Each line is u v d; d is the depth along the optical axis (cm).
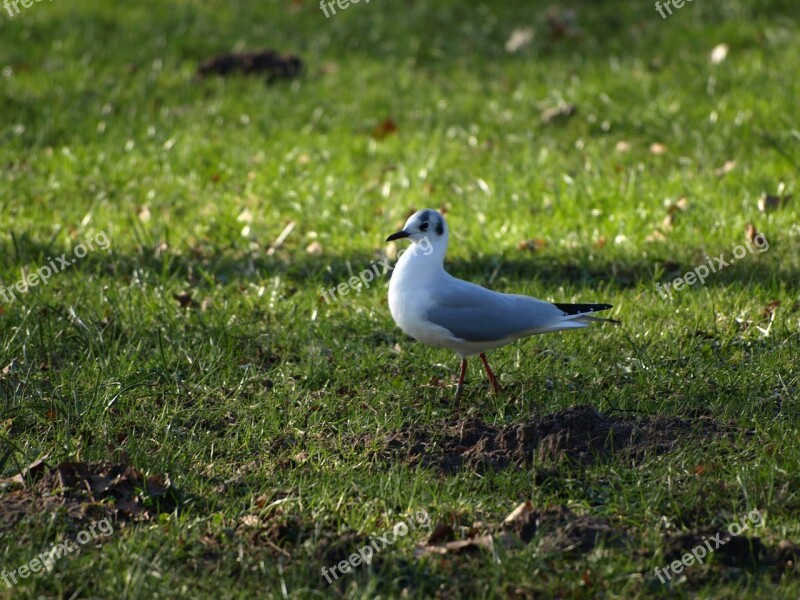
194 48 2212
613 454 849
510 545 733
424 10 2394
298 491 820
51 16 2350
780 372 994
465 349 958
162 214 1497
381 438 902
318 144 1756
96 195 1565
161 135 1770
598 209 1450
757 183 1470
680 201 1442
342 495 797
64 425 914
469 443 891
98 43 2211
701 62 1959
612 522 766
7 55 2123
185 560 727
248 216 1467
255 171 1655
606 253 1323
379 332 1142
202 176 1634
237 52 2134
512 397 980
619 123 1753
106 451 871
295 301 1216
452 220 1448
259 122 1852
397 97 1962
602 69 1994
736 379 982
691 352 1051
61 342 1096
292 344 1112
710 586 684
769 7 2195
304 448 902
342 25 2338
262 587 694
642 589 683
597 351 1068
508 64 2112
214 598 677
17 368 1037
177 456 866
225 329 1119
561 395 968
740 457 845
